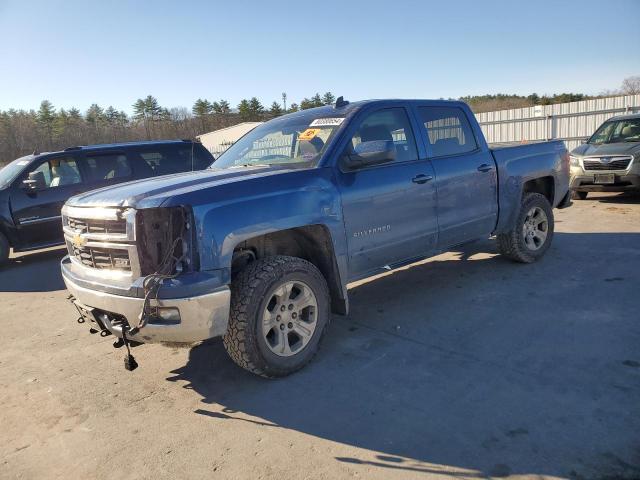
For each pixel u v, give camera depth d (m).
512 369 3.61
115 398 3.65
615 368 3.51
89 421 3.35
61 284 7.43
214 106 101.19
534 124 22.36
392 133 4.67
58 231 9.25
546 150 6.30
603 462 2.55
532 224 6.20
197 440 3.04
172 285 3.13
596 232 7.87
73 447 3.06
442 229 4.93
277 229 3.57
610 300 4.82
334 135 4.23
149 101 102.62
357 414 3.19
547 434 2.81
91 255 3.61
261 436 3.03
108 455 2.95
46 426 3.33
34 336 5.17
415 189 4.60
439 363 3.80
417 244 4.71
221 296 3.26
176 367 4.12
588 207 10.18
